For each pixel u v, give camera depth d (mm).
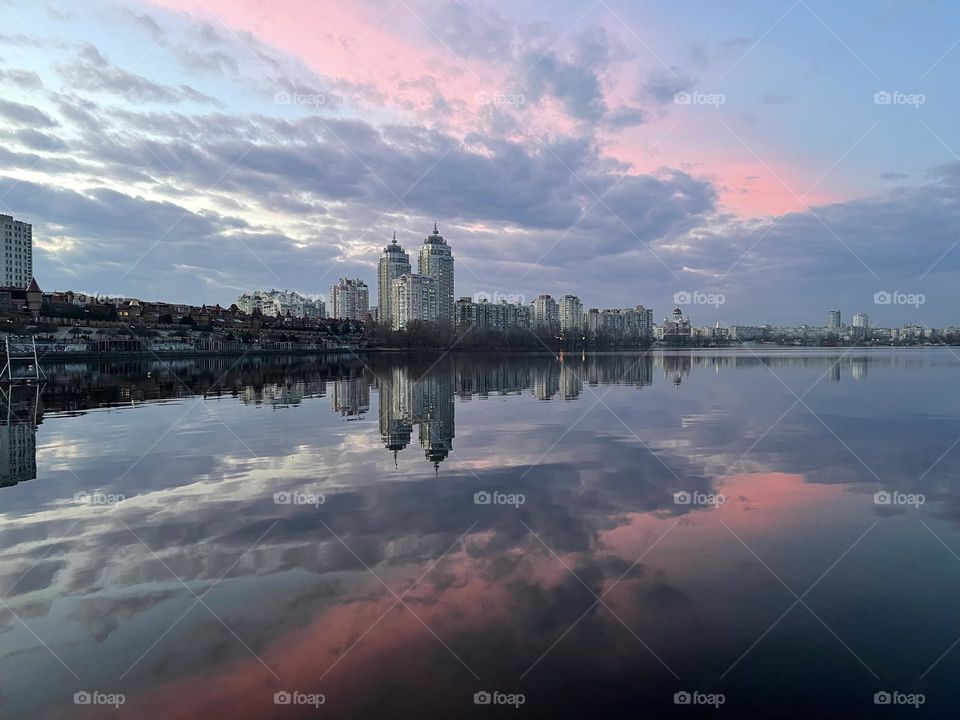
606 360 102188
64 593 8328
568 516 11867
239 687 6074
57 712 5719
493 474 15664
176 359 110375
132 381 54469
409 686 6027
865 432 22203
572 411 29562
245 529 11102
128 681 6223
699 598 8031
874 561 9359
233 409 31641
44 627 7363
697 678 6152
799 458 17484
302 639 7039
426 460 17562
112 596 8234
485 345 180750
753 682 6066
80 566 9297
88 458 18078
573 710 5605
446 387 45719
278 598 8141
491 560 9492
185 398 38125
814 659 6492
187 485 14594
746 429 23188
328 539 10547
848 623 7305
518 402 34219
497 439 21281
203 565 9320
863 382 46875
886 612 7602
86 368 77250
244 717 5594
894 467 16203
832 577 8734
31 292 109062
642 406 31438
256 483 14773
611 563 9336
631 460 17359
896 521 11438
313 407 32344
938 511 12086
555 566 9227
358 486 14438
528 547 10102
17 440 21625
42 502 13039
